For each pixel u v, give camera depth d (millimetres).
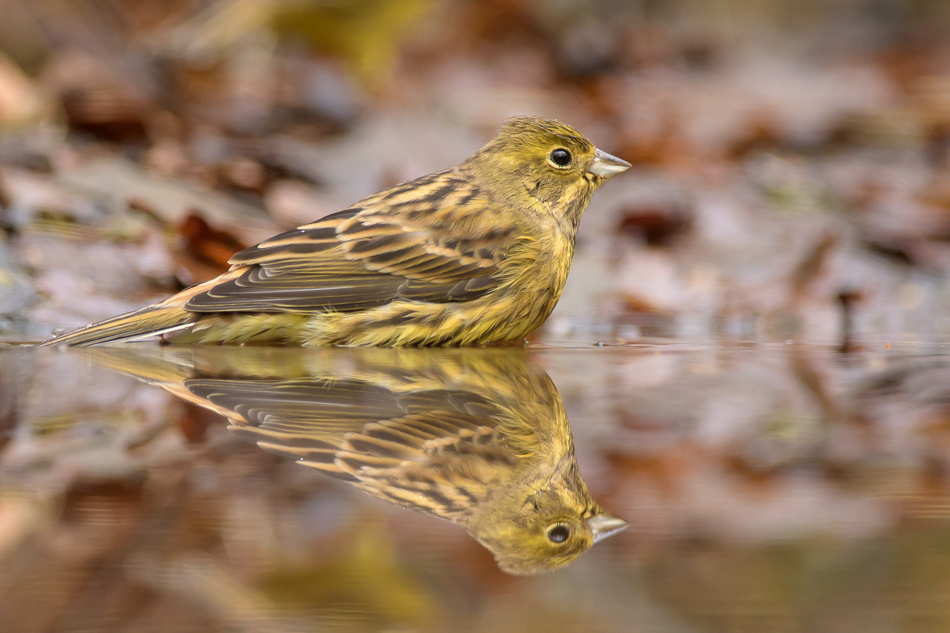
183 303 8500
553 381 7312
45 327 9273
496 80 28078
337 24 20500
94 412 5852
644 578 3459
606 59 31391
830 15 43719
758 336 10234
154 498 4195
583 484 4652
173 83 19141
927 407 6594
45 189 12055
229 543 3682
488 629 3061
